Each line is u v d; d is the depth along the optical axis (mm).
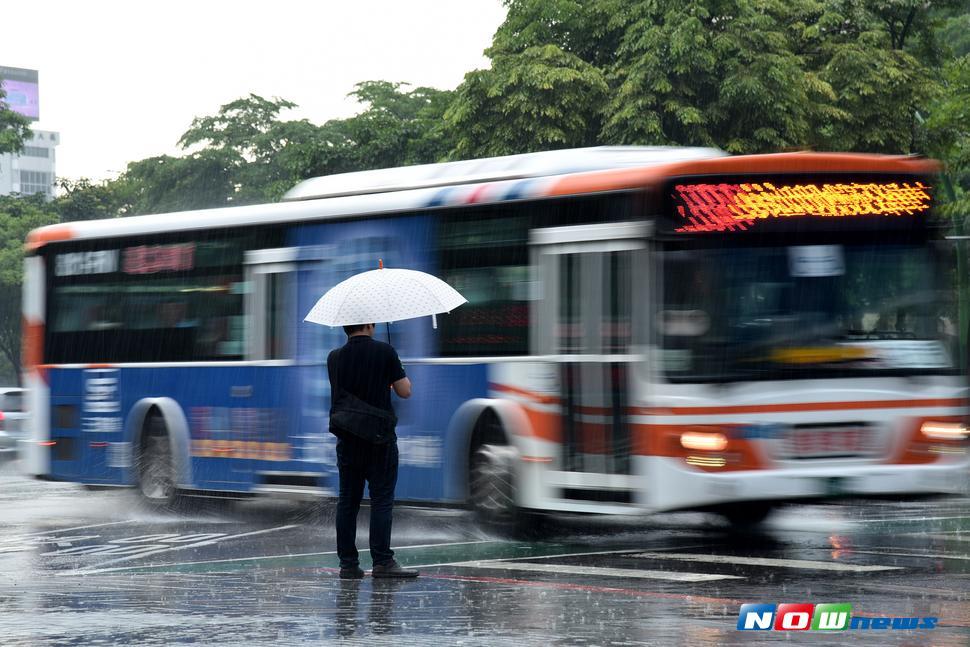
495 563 14844
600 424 16266
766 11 49531
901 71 49219
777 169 16109
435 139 69562
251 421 20734
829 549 15805
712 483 15516
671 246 15719
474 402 17734
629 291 15945
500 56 50594
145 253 22562
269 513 21984
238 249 21078
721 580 13117
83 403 23406
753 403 15695
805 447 15867
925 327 16562
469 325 17906
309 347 19969
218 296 21359
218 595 12406
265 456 20516
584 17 51375
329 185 20297
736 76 47094
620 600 11812
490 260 17688
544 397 16891
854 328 16188
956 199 46688
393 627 10500
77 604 11906
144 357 22453
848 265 16266
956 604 11406
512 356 17312
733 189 15922
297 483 20062
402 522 19547
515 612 11180
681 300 15695
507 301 17438
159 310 22281
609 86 49625
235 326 21062
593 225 16375
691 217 15742
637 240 15852
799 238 16094
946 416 16484
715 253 15797
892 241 16516
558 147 49406
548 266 16906
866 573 13469
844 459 16016
